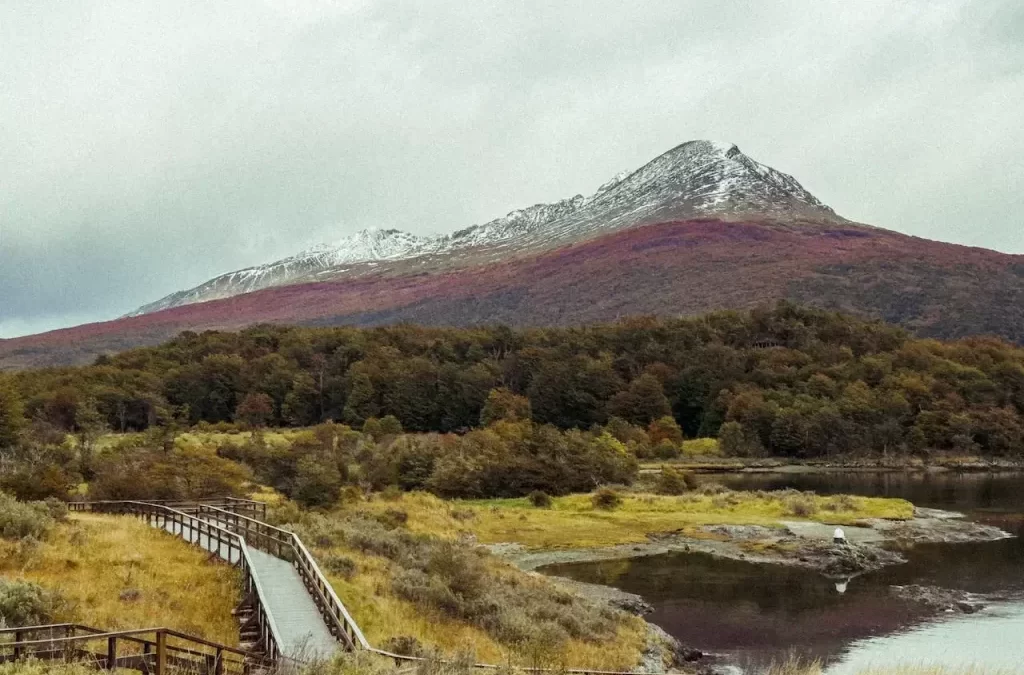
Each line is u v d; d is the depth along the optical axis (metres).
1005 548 52.09
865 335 183.38
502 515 62.28
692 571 45.22
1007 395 139.25
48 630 19.28
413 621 25.58
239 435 111.50
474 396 138.50
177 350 175.00
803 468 115.31
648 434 129.50
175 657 17.83
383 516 51.78
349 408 136.25
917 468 115.81
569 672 21.08
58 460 64.06
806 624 34.53
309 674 15.21
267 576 26.58
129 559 27.58
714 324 197.50
